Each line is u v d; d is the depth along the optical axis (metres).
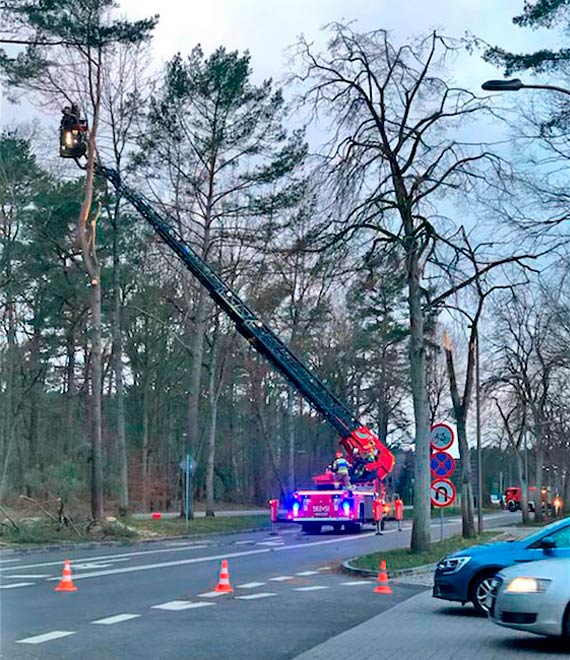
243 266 42.41
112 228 43.91
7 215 43.81
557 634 11.04
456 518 61.50
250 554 27.62
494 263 25.73
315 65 25.20
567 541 13.66
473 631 13.18
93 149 34.84
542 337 47.72
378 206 24.75
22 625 13.37
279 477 59.03
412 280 25.47
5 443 46.38
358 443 35.47
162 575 20.80
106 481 39.03
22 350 50.47
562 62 24.41
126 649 11.49
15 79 33.91
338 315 54.22
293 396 61.75
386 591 17.91
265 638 12.50
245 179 41.47
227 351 53.09
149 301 52.78
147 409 61.66
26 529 30.80
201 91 41.03
